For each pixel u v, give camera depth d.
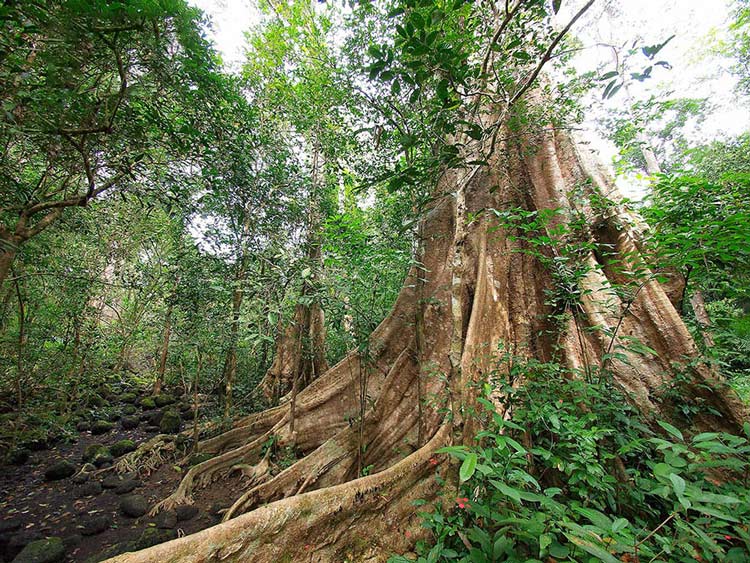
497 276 4.88
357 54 5.61
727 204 3.88
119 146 3.71
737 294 4.34
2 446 6.13
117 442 6.77
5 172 3.33
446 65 2.56
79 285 7.42
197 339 5.88
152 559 2.00
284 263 4.63
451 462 3.29
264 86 8.34
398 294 5.84
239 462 5.57
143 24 2.65
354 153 7.02
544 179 5.21
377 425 4.78
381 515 2.92
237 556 2.24
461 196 4.17
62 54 2.54
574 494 2.76
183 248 6.14
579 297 3.76
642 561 1.88
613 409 2.89
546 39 3.97
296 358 5.93
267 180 6.86
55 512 4.49
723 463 1.55
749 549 1.43
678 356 3.71
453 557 2.19
